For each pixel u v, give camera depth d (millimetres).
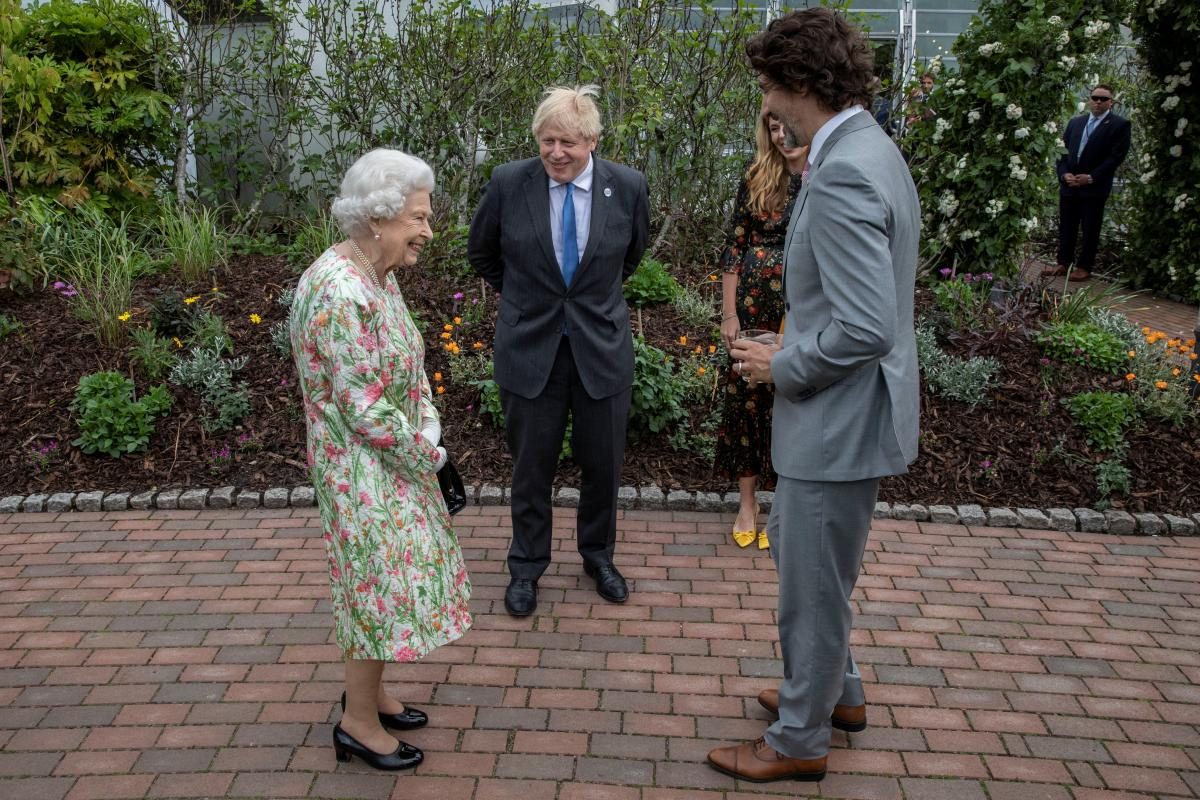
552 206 3412
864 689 3225
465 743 2893
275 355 5375
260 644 3406
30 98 6434
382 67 7043
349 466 2504
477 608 3654
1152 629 3615
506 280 3510
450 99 6992
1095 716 3088
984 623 3641
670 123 6785
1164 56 8562
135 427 4809
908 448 2375
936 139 7059
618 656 3373
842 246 2180
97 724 2959
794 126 2373
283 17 7062
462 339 5531
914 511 4488
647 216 3580
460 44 6906
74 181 6871
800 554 2480
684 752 2877
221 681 3191
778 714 2982
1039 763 2855
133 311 5602
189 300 5520
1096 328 5758
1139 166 9656
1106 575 4023
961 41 7098
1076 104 6875
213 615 3590
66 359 5285
